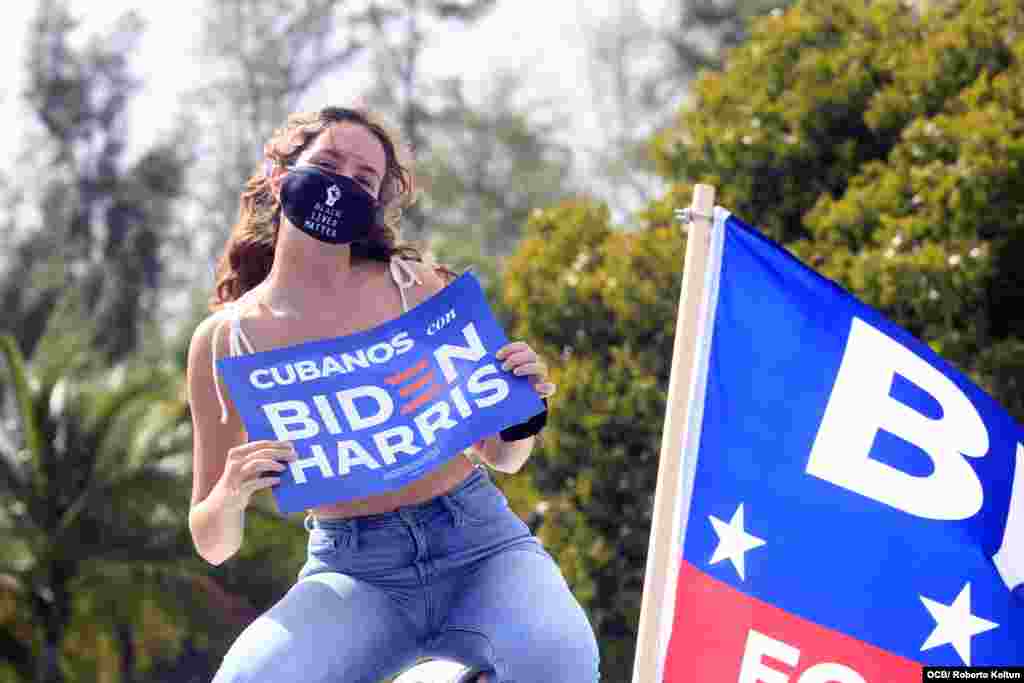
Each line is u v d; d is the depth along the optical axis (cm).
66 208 7631
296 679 493
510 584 517
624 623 1545
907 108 1591
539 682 513
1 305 4431
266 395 509
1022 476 604
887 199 1520
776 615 588
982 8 1612
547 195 6631
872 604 588
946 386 604
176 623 2878
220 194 7350
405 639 524
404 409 514
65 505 2905
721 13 6291
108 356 6588
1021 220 1462
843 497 596
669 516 598
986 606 591
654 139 1731
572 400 1566
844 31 1709
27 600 2895
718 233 614
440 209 6506
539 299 1655
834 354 604
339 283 534
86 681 2980
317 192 506
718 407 604
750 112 1670
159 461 2906
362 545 519
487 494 534
